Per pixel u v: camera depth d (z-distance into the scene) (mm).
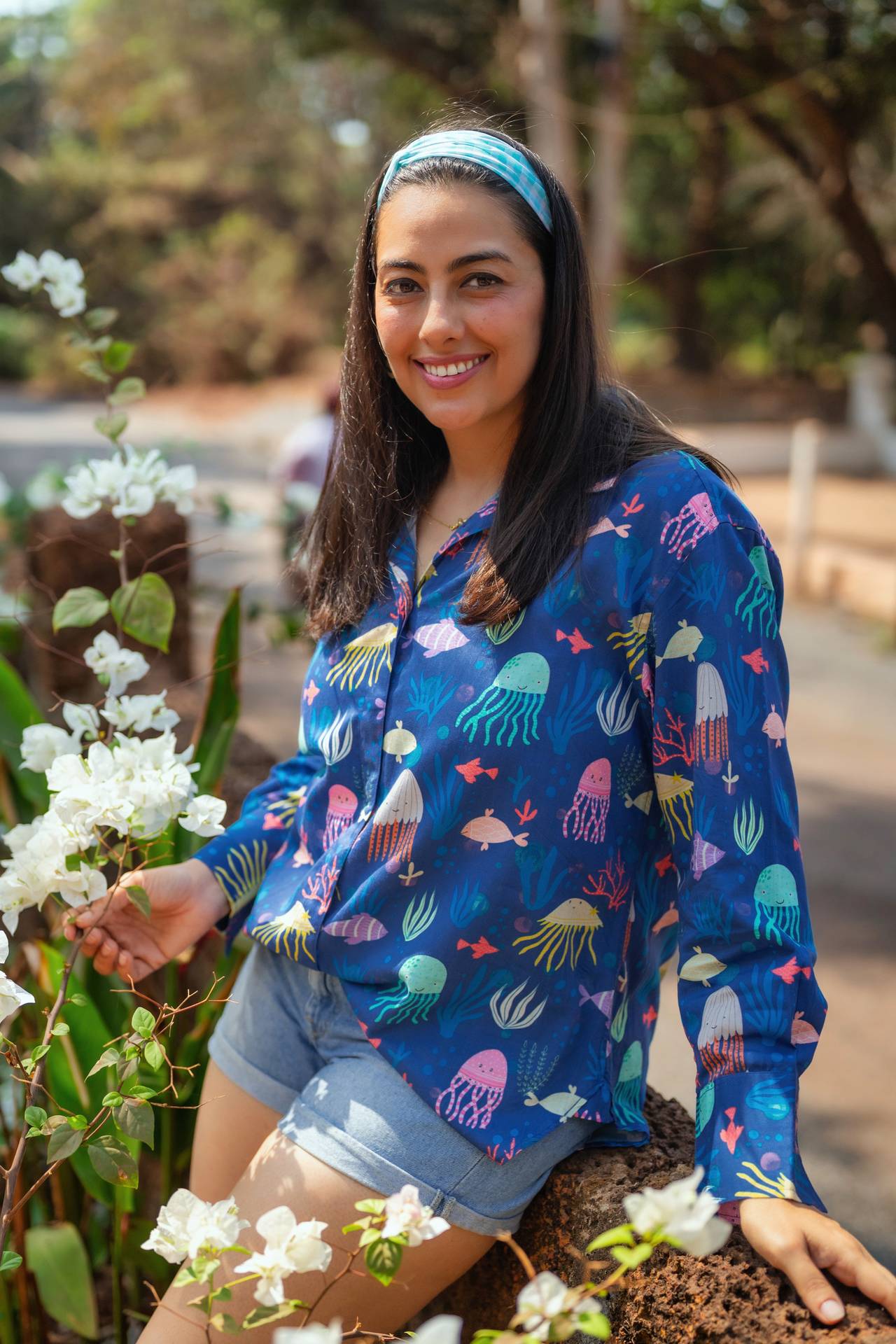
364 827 1471
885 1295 1168
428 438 1644
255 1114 1598
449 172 1441
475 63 16188
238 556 9555
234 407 25797
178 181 33812
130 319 31266
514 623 1414
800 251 22000
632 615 1380
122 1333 1873
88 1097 1840
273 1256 1181
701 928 1333
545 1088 1423
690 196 22297
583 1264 1398
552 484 1423
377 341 1621
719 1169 1266
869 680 7590
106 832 1694
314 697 1603
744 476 15625
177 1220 1251
